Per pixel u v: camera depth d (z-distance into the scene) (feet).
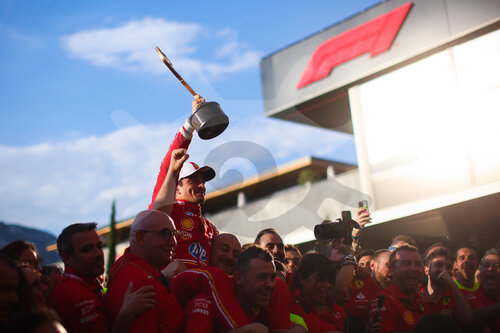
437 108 34.91
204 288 10.11
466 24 33.53
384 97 37.60
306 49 42.19
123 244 46.60
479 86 33.19
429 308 14.57
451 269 14.80
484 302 15.51
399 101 36.81
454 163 33.88
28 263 10.93
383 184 37.11
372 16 38.34
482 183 32.53
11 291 8.02
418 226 37.27
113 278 9.68
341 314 12.19
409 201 35.68
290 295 11.76
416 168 35.50
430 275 14.78
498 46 32.58
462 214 34.99
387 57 37.14
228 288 10.15
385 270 15.44
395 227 37.50
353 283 13.98
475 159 33.04
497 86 32.42
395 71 37.19
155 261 9.74
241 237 44.70
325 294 11.55
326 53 40.88
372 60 37.99
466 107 33.58
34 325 6.64
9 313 7.95
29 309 7.56
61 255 9.93
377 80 38.11
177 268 11.02
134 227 9.92
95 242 9.85
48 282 12.14
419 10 35.88
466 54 33.88
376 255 15.88
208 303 9.89
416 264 13.23
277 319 10.61
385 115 37.45
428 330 9.34
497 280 15.26
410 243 15.78
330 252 13.12
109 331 9.37
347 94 40.70
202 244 11.99
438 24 34.76
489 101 32.73
